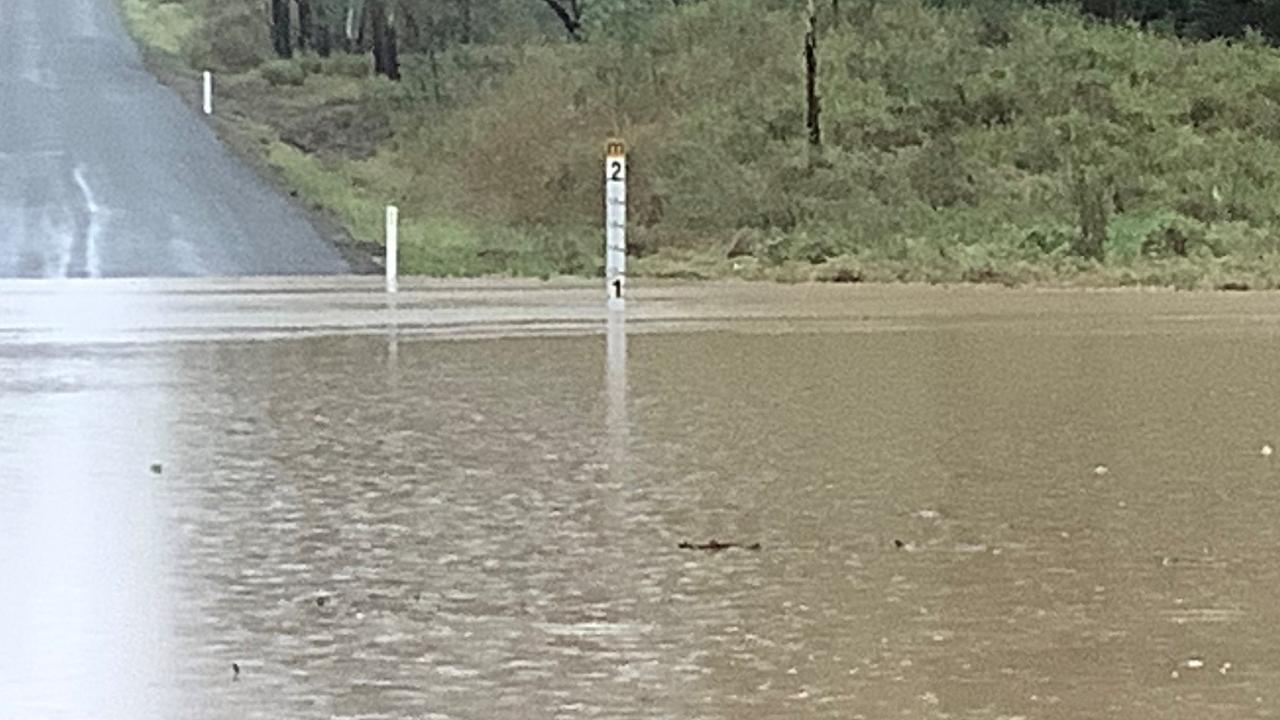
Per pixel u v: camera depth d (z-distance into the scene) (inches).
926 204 2308.1
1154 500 606.5
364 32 3449.8
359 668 397.1
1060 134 2466.8
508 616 445.4
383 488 630.5
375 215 2236.7
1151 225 2165.4
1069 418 815.1
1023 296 1697.8
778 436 757.3
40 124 2758.4
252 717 359.3
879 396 903.1
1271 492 621.3
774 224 2266.2
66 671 392.8
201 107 2970.0
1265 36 2854.3
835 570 498.0
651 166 2437.3
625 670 394.9
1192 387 944.3
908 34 2783.0
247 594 467.8
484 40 3287.4
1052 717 360.2
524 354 1119.0
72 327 1300.4
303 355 1111.0
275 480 646.5
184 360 1080.2
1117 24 2856.8
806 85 2508.6
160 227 2085.4
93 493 617.6
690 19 2938.0
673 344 1192.2
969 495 616.4
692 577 489.4
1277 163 2415.1
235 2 3927.2
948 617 443.8
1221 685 382.9
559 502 601.9
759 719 358.6
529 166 2507.4
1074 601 461.4
